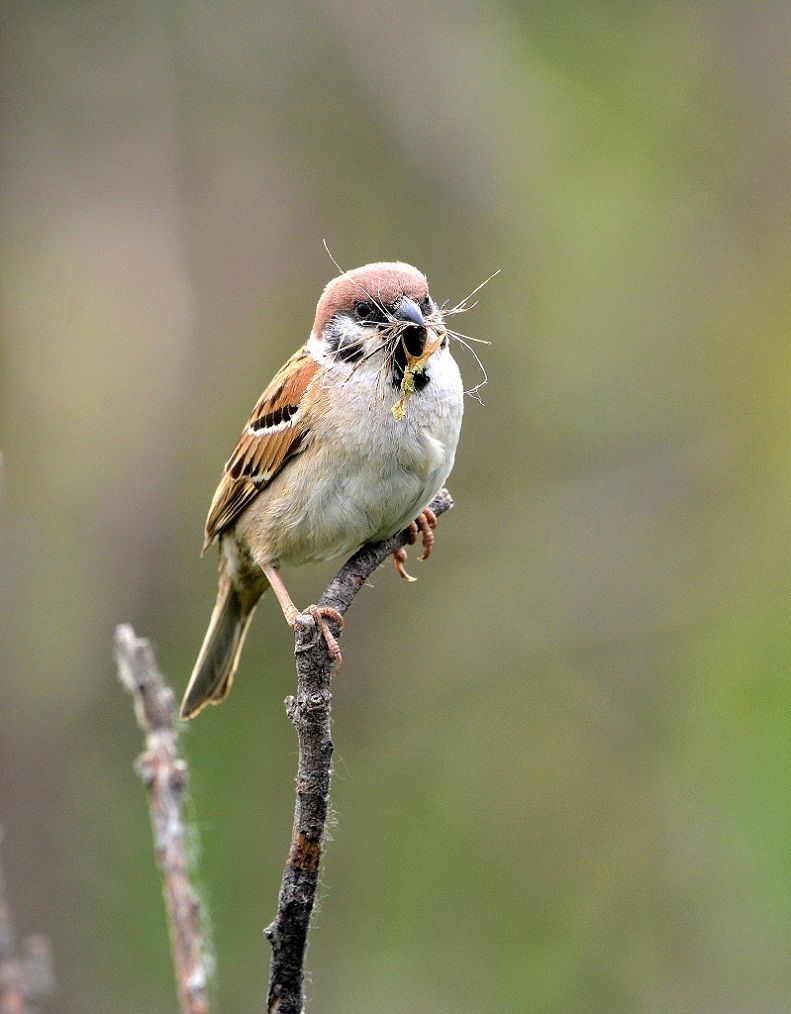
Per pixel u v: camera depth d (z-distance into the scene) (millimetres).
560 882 11938
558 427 13578
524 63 14117
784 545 13164
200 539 12891
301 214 13555
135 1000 11141
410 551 13133
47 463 13031
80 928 11562
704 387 13742
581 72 14430
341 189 13625
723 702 12578
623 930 11508
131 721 12492
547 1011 11133
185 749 11984
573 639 13023
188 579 12828
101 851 11891
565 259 13672
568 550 13266
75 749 12320
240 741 12102
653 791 12188
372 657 12867
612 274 13805
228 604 7902
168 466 13047
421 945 11617
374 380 6734
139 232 13602
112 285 13453
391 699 12766
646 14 14555
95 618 12609
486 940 11617
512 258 13609
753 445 13688
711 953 11195
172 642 12688
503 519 13266
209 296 13492
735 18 14672
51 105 13664
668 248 14047
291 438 6910
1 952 3500
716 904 11430
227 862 11609
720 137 14508
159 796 4254
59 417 13180
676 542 13320
